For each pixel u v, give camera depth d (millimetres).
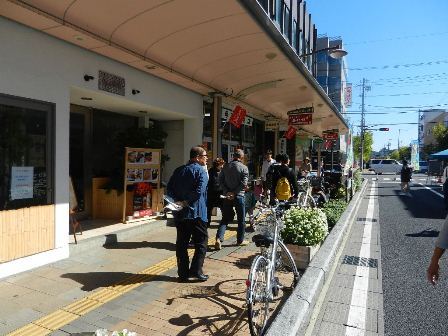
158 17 5426
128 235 7016
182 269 4906
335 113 16547
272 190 7070
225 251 6438
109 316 3861
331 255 5578
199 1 5016
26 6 4367
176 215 4938
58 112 5492
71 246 5820
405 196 18250
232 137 13820
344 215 8969
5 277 4754
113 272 5168
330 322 4027
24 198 5078
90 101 7152
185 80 8180
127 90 6984
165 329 3625
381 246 7551
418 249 7320
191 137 9742
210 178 7480
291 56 7934
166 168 10023
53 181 5434
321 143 28297
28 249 5070
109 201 7992
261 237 4102
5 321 3674
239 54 7406
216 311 4043
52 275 4949
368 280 5402
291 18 20703
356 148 70375
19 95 4887
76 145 7727
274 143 16828
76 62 5812
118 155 7996
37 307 4004
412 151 43656
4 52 4691
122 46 5984
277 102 12836
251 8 5430
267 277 3725
